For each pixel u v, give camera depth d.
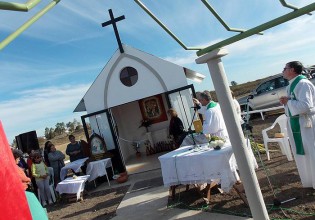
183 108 10.79
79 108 12.88
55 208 9.01
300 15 2.06
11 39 1.06
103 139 11.02
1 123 0.90
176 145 9.71
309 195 5.00
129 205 7.09
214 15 2.15
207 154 5.36
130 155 14.86
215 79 2.75
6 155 0.84
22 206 0.82
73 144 11.60
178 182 5.89
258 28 2.26
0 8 0.98
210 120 6.10
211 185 5.96
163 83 10.98
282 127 7.89
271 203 5.02
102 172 10.07
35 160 9.91
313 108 4.88
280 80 15.88
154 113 14.82
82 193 9.20
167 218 5.57
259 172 7.05
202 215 5.30
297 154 5.19
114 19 11.17
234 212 5.07
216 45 2.60
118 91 11.32
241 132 2.82
